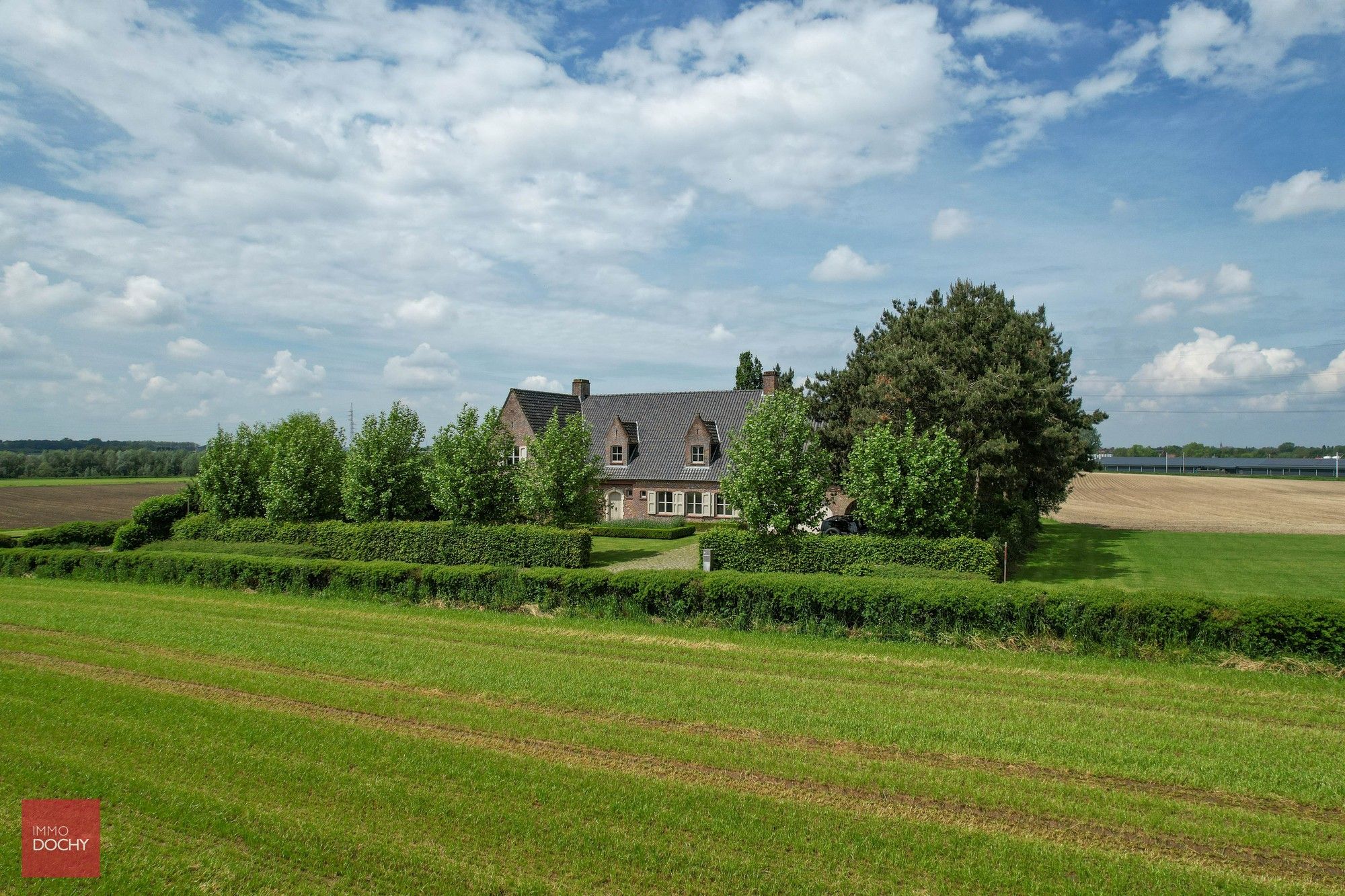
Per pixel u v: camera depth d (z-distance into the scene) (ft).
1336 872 28.94
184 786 35.78
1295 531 172.96
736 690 50.31
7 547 126.62
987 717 45.09
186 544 123.95
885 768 37.68
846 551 96.07
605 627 70.90
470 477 114.62
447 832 31.63
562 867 29.09
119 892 27.78
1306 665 54.49
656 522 168.25
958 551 91.97
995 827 32.12
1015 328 129.70
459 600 82.64
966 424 121.29
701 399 184.24
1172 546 145.59
